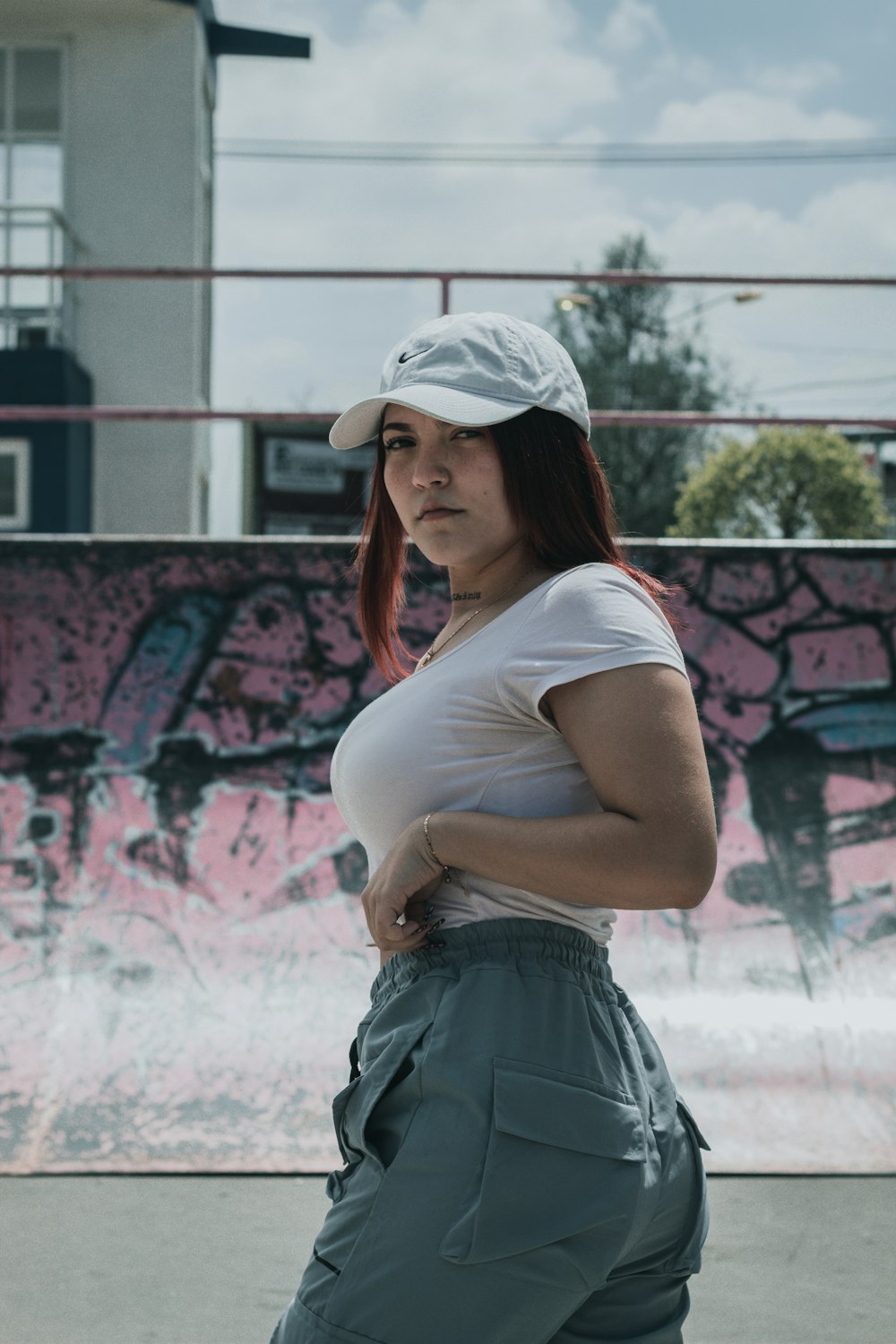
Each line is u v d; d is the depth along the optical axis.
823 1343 2.27
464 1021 1.24
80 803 3.76
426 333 1.42
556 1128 1.19
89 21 13.80
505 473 1.39
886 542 4.06
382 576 1.79
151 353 13.78
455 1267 1.17
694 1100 3.13
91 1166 2.91
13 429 13.02
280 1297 2.42
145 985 3.41
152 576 3.96
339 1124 1.33
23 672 3.88
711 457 24.06
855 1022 3.36
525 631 1.28
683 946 3.54
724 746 3.90
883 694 3.98
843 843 3.78
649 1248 1.29
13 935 3.51
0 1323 2.32
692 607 4.02
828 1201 2.80
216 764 3.83
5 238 13.53
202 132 14.64
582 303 15.59
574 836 1.20
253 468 17.92
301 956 3.51
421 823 1.29
